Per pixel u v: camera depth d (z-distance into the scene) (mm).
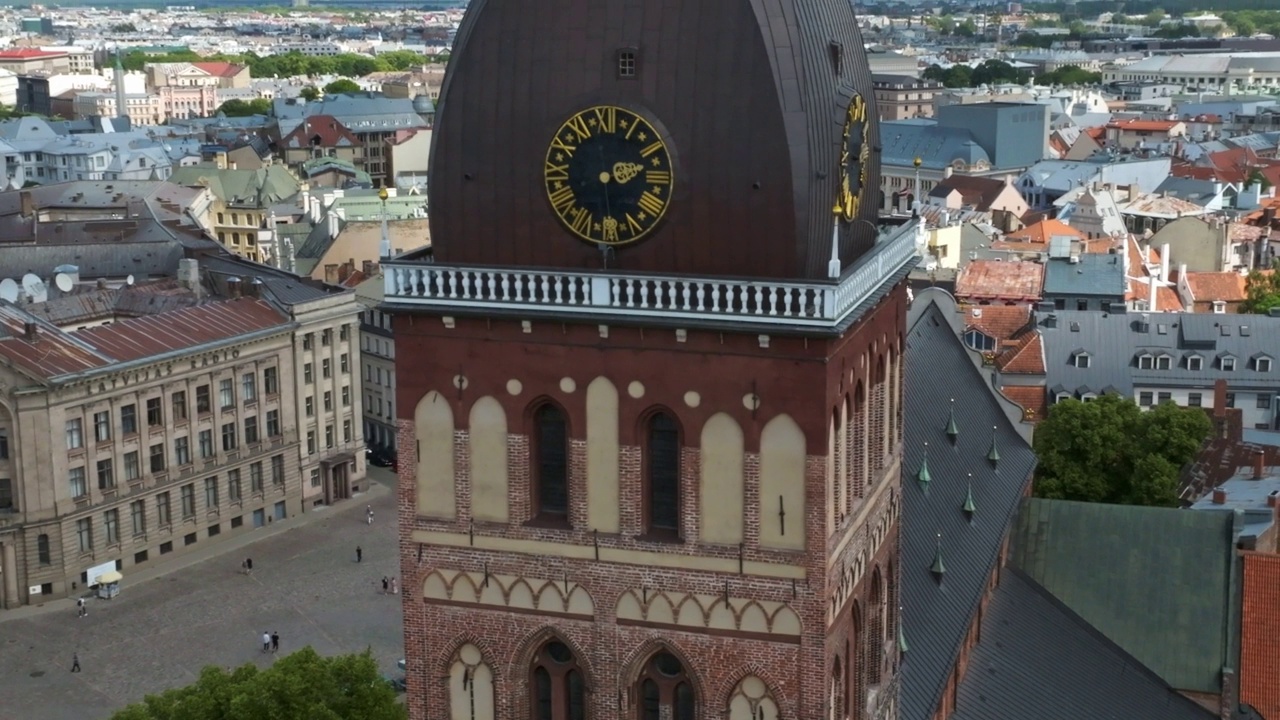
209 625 133500
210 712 80938
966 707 66875
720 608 44812
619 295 43562
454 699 48438
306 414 164500
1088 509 84188
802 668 44375
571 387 44969
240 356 154875
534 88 43781
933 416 78750
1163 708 75938
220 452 154125
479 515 46688
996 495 80125
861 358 46531
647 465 45219
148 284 174625
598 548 45562
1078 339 163875
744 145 42156
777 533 43781
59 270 173750
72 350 140500
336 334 167125
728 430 43750
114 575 138875
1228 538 81688
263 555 151125
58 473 137500
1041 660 74625
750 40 42094
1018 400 155875
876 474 49906
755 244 42594
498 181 44562
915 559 66188
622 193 43344
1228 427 127875
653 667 46406
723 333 42969
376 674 85938
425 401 46531
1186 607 80062
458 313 44938
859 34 47906
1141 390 160500
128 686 121562
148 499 146625
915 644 61219
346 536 157250
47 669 124812
